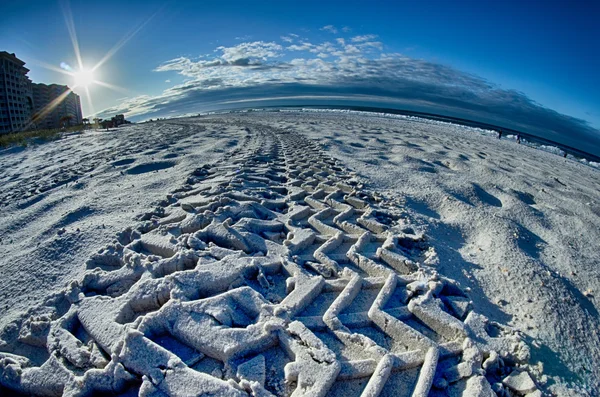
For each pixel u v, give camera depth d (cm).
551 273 388
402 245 434
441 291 339
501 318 317
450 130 2180
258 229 432
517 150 1683
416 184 708
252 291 298
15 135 1675
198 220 432
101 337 251
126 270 328
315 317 283
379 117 2767
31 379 228
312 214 509
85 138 1517
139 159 891
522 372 249
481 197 676
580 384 252
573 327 307
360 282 333
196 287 298
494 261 410
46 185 688
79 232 421
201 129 1675
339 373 232
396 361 244
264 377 228
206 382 211
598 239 516
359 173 764
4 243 433
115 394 220
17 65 4341
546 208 652
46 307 293
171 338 259
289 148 1062
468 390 230
